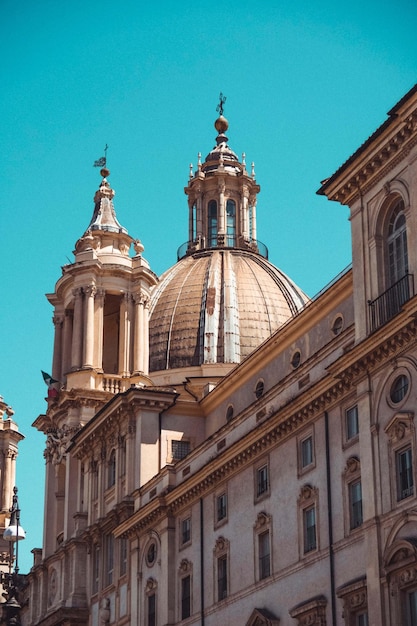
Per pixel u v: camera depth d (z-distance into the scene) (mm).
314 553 55719
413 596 47312
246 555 62188
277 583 58562
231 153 126375
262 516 60969
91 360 90125
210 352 103188
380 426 50812
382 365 51125
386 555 48750
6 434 131000
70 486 89062
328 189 56625
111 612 79250
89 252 92188
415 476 47969
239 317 106375
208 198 122250
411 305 48062
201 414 81625
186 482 69062
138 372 90250
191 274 111062
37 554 97938
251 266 113125
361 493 52719
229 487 65312
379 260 52969
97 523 82188
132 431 80375
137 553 75625
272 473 60844
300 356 69188
